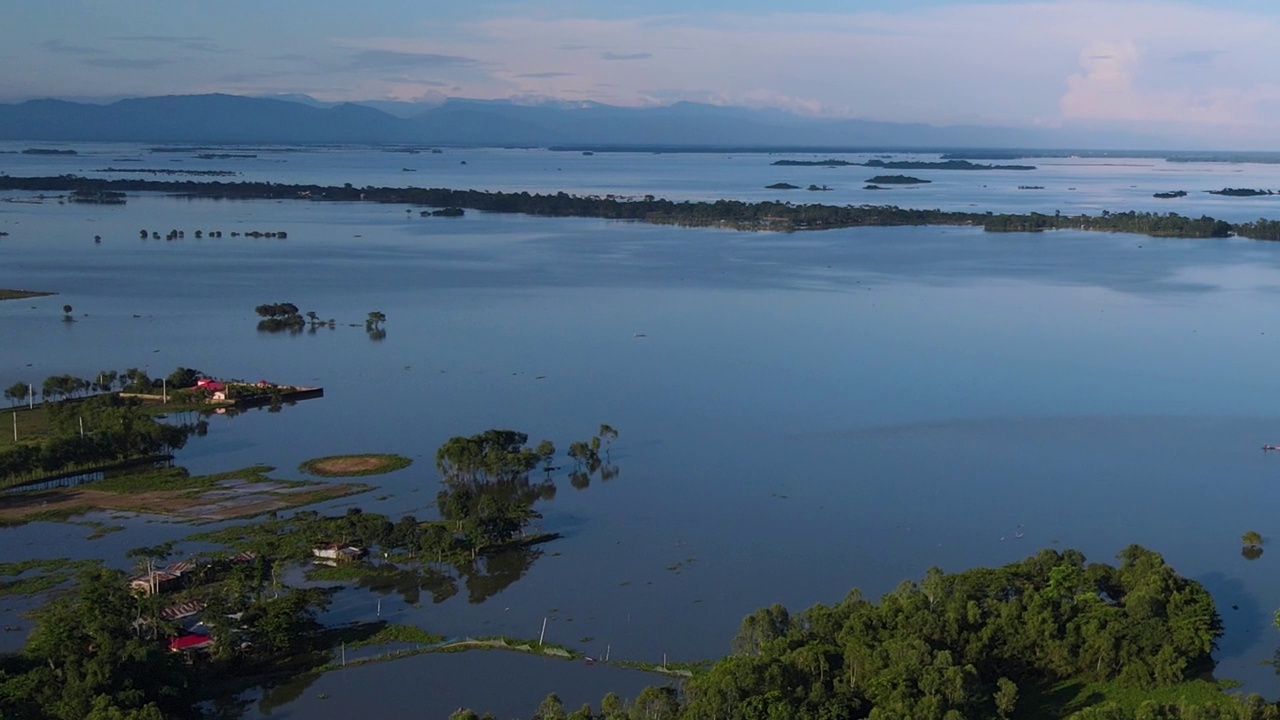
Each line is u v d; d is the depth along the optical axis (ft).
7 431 445.78
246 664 260.83
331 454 425.69
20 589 295.69
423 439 447.83
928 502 377.91
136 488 383.86
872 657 237.04
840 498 380.99
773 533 348.79
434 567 320.70
